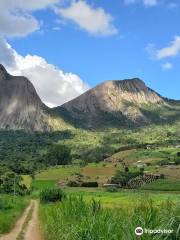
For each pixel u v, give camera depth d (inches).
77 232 697.0
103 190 5871.1
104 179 7603.4
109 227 595.2
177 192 5187.0
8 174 7253.9
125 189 6018.7
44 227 1302.9
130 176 7288.4
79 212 857.5
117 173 7696.9
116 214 663.1
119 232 557.3
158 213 546.6
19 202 3351.4
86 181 7386.8
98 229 654.5
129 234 515.2
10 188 6008.9
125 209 666.2
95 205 814.5
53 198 2950.3
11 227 1539.1
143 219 527.8
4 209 2496.3
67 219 873.5
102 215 693.3
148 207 587.2
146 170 7824.8
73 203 915.4
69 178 7731.3
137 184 6840.6
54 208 1118.4
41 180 7662.4
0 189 5949.8
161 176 7003.0
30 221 1897.1
